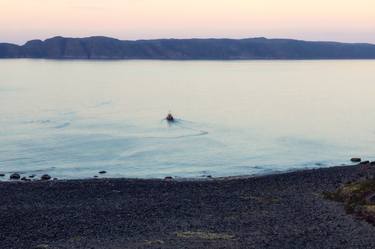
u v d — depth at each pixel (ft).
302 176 201.77
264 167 241.14
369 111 477.77
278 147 293.43
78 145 289.33
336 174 203.10
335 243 121.60
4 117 402.93
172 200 166.61
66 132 334.85
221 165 245.65
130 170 233.76
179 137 323.16
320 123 396.16
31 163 243.81
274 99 592.19
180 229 134.41
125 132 339.57
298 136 332.60
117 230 134.00
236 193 176.24
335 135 337.11
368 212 144.46
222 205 159.33
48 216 147.64
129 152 273.13
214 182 196.95
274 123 394.52
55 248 119.34
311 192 174.50
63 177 216.74
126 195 174.40
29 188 184.85
